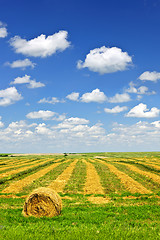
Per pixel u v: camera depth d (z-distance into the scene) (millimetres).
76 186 27375
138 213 15234
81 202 19703
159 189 25703
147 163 57406
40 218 14516
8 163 63188
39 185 28062
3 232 10609
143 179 32562
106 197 21672
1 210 16094
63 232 10711
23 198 21484
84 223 13031
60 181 30875
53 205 15258
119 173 37688
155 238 10219
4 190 25391
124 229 11648
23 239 9742
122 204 18734
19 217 14461
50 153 121812
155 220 14078
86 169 44594
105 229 11367
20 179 33875
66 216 14602
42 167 49969
